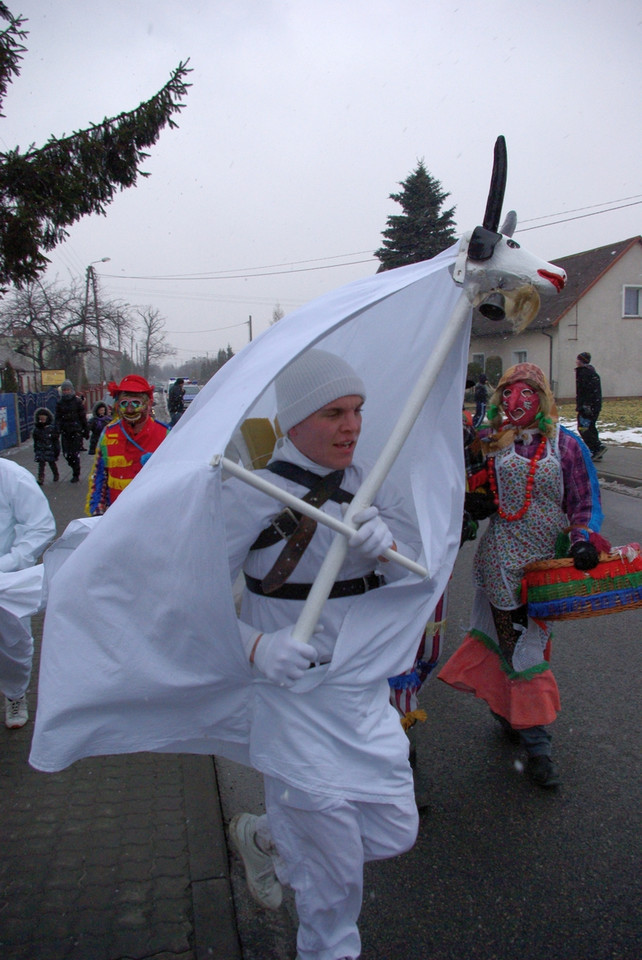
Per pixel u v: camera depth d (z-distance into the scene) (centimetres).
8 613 299
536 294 182
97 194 909
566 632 473
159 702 172
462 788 301
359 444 228
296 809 177
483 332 3028
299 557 182
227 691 181
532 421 287
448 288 212
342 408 183
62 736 165
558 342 2798
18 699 347
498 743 337
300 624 170
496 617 298
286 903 244
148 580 160
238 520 181
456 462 204
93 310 4556
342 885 178
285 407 186
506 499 289
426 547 187
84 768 323
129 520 159
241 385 165
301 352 160
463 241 184
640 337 2870
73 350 4500
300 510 168
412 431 216
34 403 2323
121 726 174
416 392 183
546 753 295
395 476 215
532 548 290
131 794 302
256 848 210
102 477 455
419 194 2962
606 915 229
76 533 220
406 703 273
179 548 158
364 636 182
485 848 263
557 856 257
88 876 250
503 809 285
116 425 455
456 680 314
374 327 223
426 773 313
